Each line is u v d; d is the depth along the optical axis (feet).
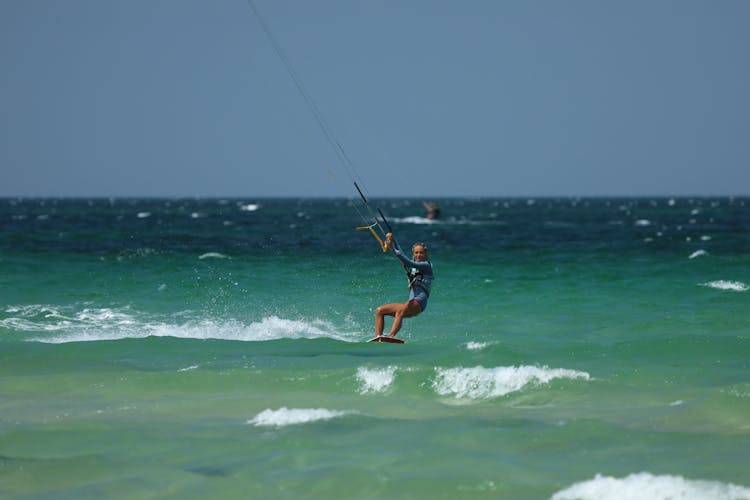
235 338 181.68
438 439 99.76
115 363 147.23
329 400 121.49
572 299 238.27
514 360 145.89
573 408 115.44
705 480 83.82
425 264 170.71
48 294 241.96
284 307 224.53
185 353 156.25
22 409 116.78
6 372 141.18
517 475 87.15
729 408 110.63
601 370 138.00
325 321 205.36
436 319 207.10
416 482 85.30
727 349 154.30
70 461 92.68
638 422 107.45
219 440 100.48
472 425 105.50
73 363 147.43
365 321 205.77
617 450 95.40
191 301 232.32
